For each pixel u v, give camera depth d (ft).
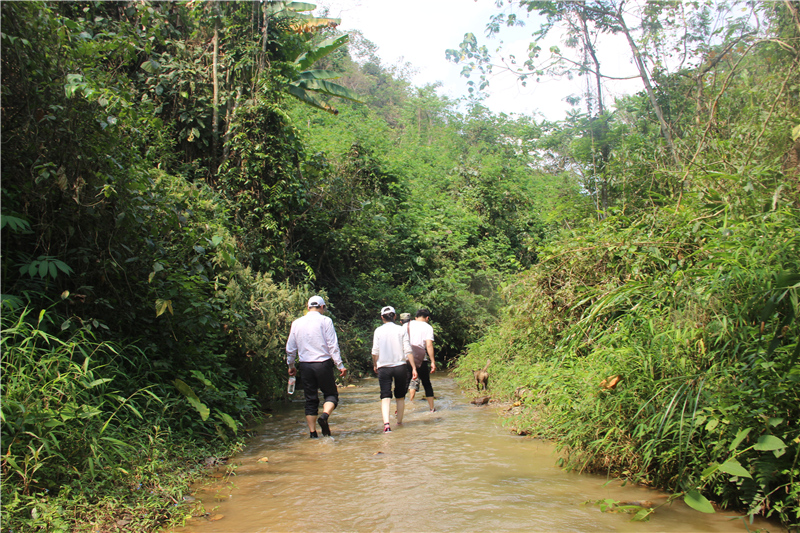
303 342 21.08
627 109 39.19
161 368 18.56
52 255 17.20
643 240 21.70
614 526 10.81
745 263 13.82
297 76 48.24
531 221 76.54
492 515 11.58
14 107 16.06
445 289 55.72
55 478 11.91
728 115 27.40
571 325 22.58
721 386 12.16
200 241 21.74
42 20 16.25
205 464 16.17
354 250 50.72
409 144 92.27
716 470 11.46
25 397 12.12
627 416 13.84
